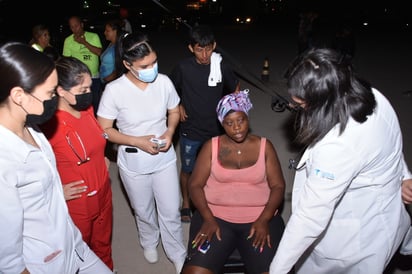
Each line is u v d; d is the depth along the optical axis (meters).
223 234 2.45
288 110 6.93
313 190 1.79
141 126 2.74
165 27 24.58
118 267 3.28
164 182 2.87
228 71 3.47
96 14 16.44
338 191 1.77
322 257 2.17
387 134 1.80
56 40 8.88
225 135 2.61
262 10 30.78
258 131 6.04
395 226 2.00
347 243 2.04
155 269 3.26
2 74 1.50
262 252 2.34
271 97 7.91
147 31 23.84
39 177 1.72
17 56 1.52
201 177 2.59
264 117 6.71
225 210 2.55
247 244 2.41
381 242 1.99
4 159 1.56
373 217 1.97
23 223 1.72
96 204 2.53
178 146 5.41
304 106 1.75
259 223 2.44
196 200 2.55
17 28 9.11
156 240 3.30
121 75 2.79
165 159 2.84
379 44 16.70
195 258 2.35
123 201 4.22
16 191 1.59
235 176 2.52
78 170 2.38
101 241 2.80
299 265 2.38
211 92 3.39
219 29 25.38
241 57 13.84
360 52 14.38
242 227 2.51
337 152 1.72
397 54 13.77
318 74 1.63
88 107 2.44
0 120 1.62
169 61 13.40
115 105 2.69
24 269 1.70
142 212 3.04
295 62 1.74
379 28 23.62
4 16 9.05
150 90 2.69
